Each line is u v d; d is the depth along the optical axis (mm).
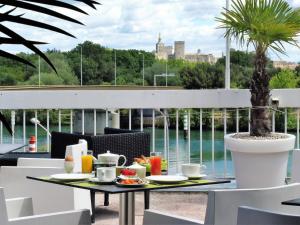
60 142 5094
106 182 2939
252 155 5148
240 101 6031
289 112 6062
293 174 3637
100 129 6297
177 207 5086
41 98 6047
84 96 6055
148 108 6078
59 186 3672
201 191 5664
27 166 4004
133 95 6062
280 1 5535
